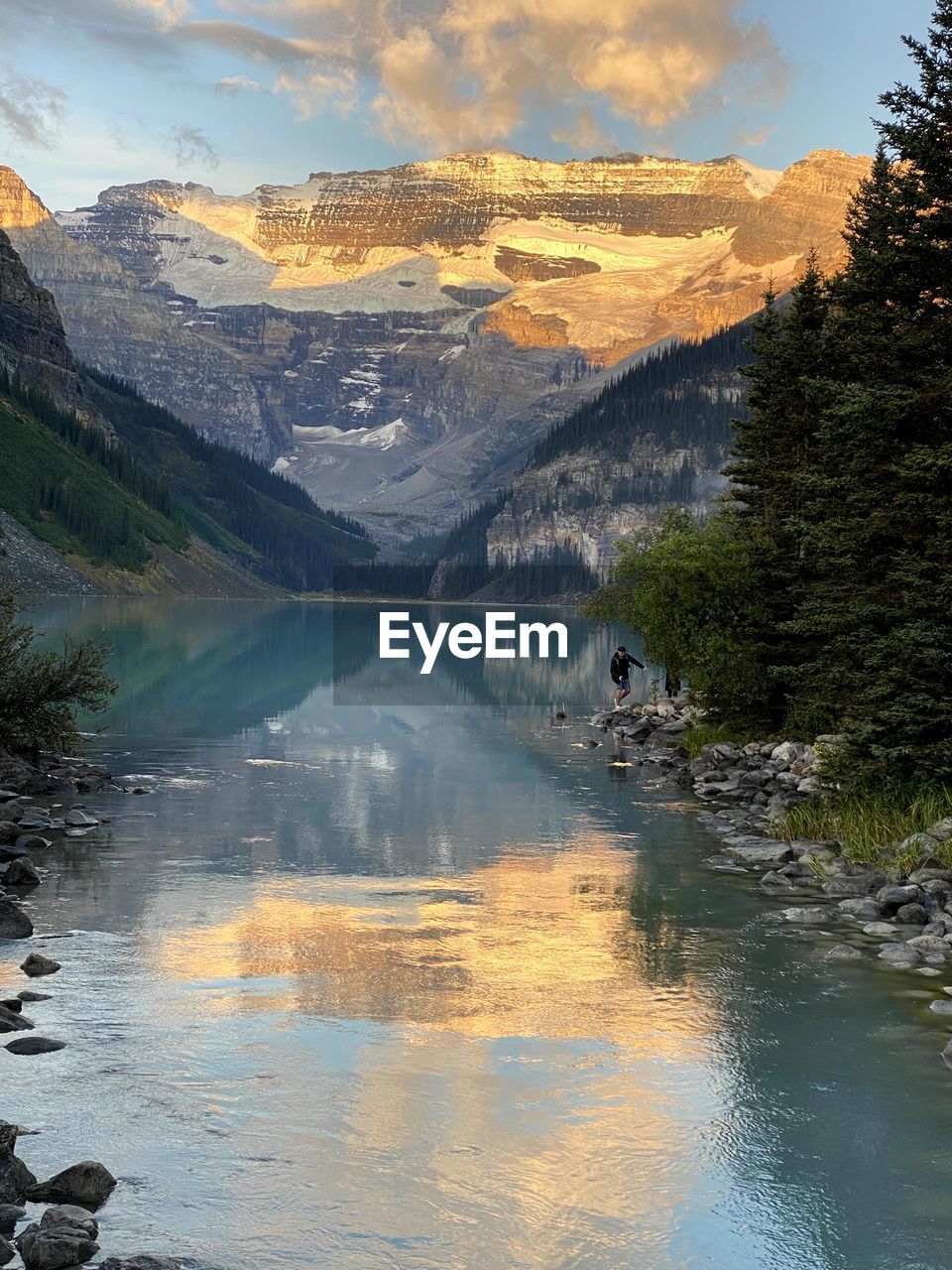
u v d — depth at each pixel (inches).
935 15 724.7
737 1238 248.2
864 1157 285.9
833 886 572.4
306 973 425.1
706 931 498.6
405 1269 233.5
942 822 642.2
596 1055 350.6
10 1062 336.5
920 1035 371.9
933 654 687.7
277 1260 236.1
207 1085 321.7
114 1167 274.7
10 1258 231.5
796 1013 391.9
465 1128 298.0
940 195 735.7
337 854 643.5
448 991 408.5
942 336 722.2
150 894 541.3
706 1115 309.1
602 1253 241.0
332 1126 297.7
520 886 577.0
